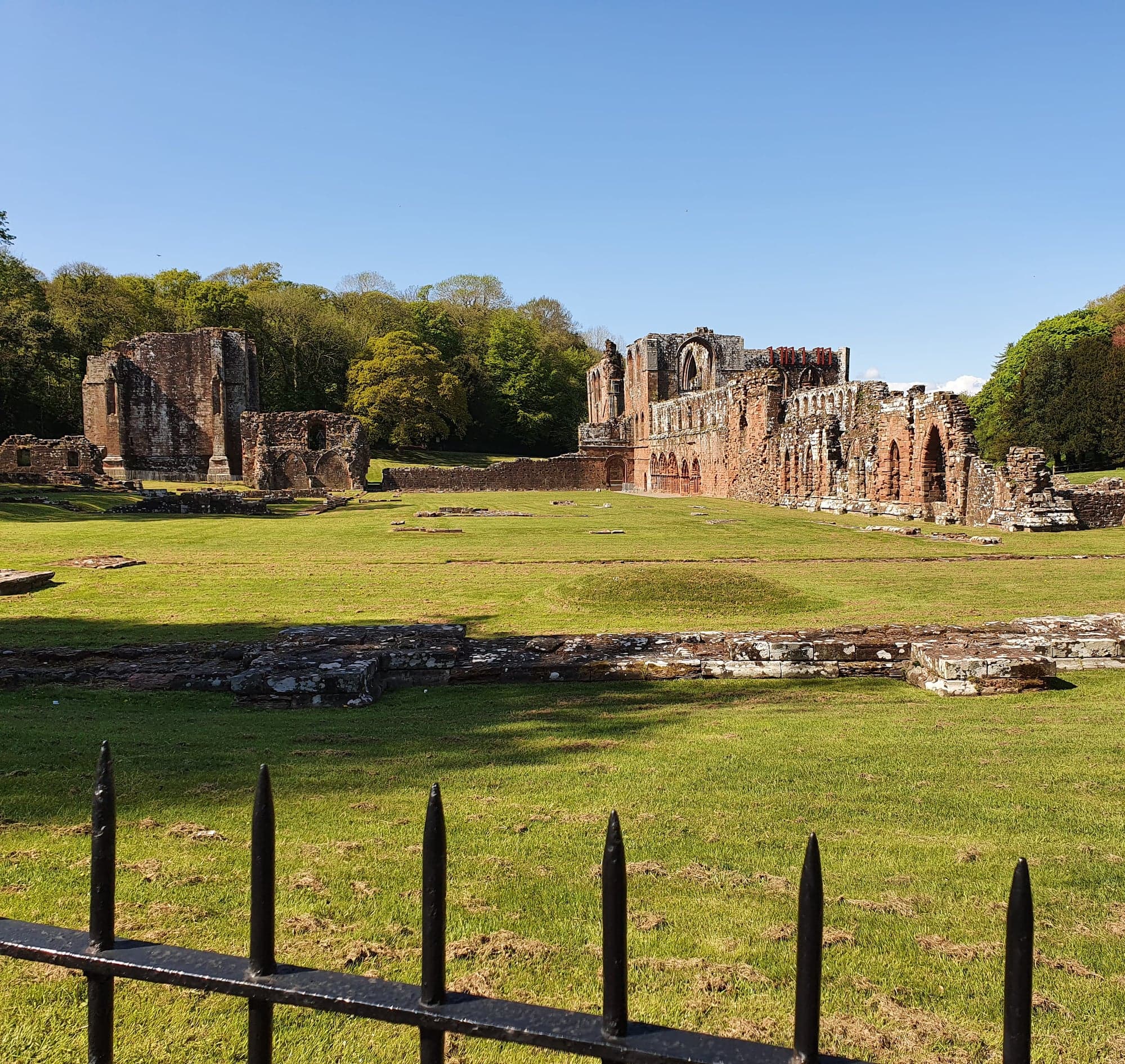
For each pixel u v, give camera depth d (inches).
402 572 786.2
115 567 813.2
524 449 3799.2
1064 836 192.1
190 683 387.5
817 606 597.6
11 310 2276.1
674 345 2910.9
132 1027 121.4
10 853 175.9
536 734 299.9
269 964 74.8
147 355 2444.6
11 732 286.7
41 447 2026.3
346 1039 121.3
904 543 1052.5
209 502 1517.0
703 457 2373.3
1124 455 2269.9
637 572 637.3
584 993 129.0
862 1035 117.9
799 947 65.4
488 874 173.2
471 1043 121.7
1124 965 136.5
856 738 286.5
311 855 181.5
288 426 2336.4
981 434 2933.1
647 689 388.8
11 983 130.3
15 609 616.1
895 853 182.9
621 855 67.2
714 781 237.3
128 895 157.9
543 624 556.1
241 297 3068.4
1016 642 407.8
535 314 4608.8
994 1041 117.0
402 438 3125.0
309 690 361.4
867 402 1674.5
